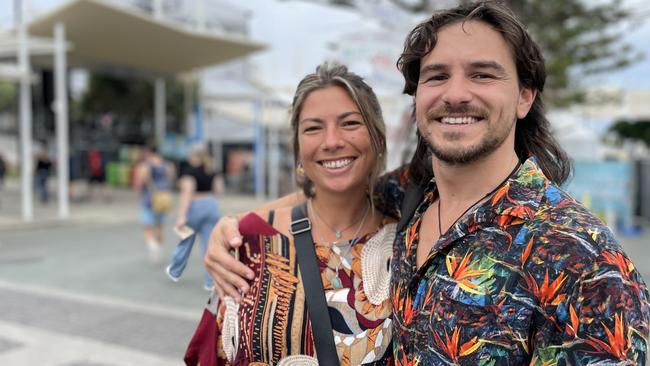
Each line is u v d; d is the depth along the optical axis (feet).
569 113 46.11
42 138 65.16
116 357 12.76
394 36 17.10
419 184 4.80
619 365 2.94
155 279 20.74
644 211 36.81
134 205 48.06
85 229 35.01
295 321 4.64
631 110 48.14
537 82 4.00
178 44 47.14
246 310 4.78
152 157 23.35
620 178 32.12
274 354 4.66
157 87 64.64
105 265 23.44
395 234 4.90
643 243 28.63
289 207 5.32
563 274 3.19
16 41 36.11
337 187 4.89
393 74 16.85
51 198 51.52
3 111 92.32
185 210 18.67
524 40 3.77
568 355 3.11
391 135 13.80
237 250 4.99
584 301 3.09
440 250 3.78
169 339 14.05
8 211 41.37
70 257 25.39
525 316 3.29
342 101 4.86
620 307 3.01
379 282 4.73
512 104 3.80
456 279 3.61
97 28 41.11
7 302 17.47
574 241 3.22
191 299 17.89
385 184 5.25
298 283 4.75
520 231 3.49
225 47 48.65
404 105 15.08
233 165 63.62
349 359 4.54
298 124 5.12
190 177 18.94
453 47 3.78
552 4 34.96
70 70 55.21
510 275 3.39
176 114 82.84
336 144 4.82
